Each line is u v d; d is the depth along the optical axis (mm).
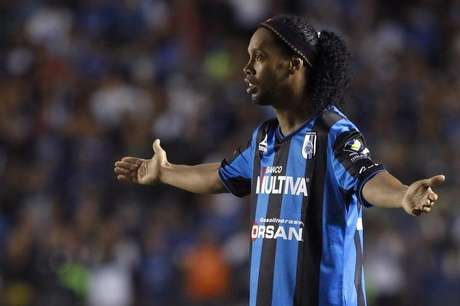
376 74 50750
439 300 39312
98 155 44625
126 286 39156
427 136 47812
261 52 13789
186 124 46500
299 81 13797
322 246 13344
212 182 15453
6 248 39594
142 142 45344
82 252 39438
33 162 44750
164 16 53156
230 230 41188
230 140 45375
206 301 39156
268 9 54312
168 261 39844
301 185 13531
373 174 12766
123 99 47594
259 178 14062
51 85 48656
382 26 54969
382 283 38875
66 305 38688
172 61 50688
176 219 41250
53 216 40812
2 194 42781
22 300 38531
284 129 14016
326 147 13438
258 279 13711
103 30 52094
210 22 53562
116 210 41594
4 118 46312
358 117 47219
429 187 11766
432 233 40625
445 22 56406
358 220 13688
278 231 13594
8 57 50406
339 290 13305
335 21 54156
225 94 48406
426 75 52750
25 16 52531
